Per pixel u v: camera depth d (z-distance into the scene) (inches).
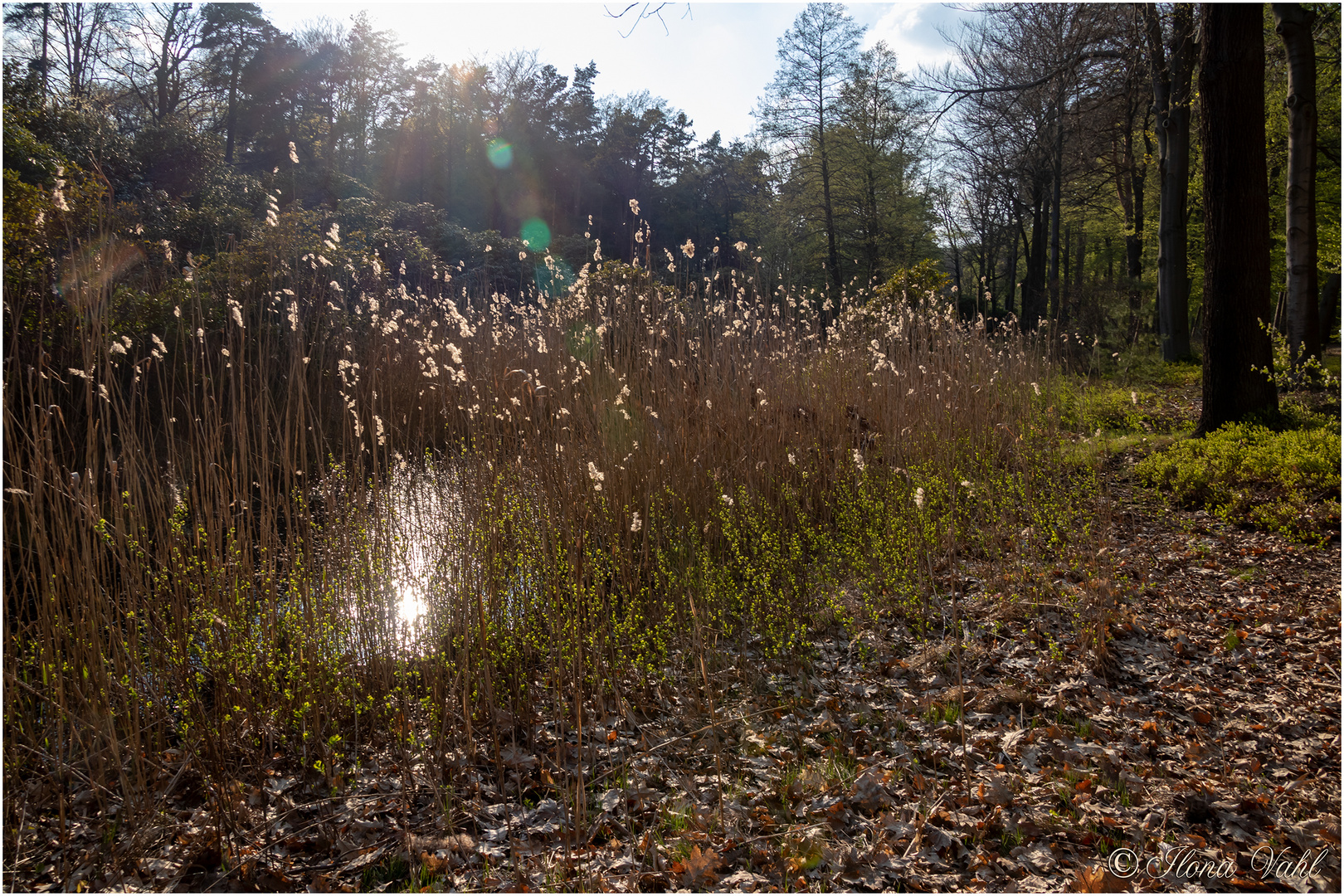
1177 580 193.5
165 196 440.8
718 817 108.7
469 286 489.1
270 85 1088.8
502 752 126.9
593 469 151.8
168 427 156.6
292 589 142.2
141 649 135.5
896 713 137.9
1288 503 226.4
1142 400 398.0
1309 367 354.0
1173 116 546.9
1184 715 133.7
